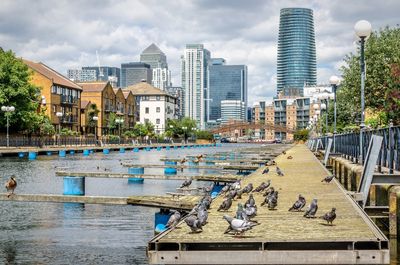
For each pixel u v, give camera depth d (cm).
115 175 3647
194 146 16400
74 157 7969
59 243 1950
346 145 3728
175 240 1049
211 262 1013
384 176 1864
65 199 2338
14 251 1830
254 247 1050
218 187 3434
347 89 5294
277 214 1419
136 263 1683
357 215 1375
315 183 2294
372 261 993
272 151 8288
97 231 2161
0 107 8662
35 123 9481
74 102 12862
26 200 2402
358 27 2494
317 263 998
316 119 9900
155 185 3922
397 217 1642
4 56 8862
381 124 4747
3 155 7606
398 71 3788
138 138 14762
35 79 11469
